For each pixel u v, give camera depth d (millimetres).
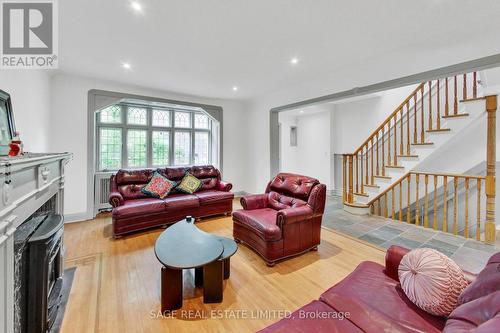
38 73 2914
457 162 3803
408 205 3734
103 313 1687
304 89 3926
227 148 5441
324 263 2463
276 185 3223
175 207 3510
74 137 3660
